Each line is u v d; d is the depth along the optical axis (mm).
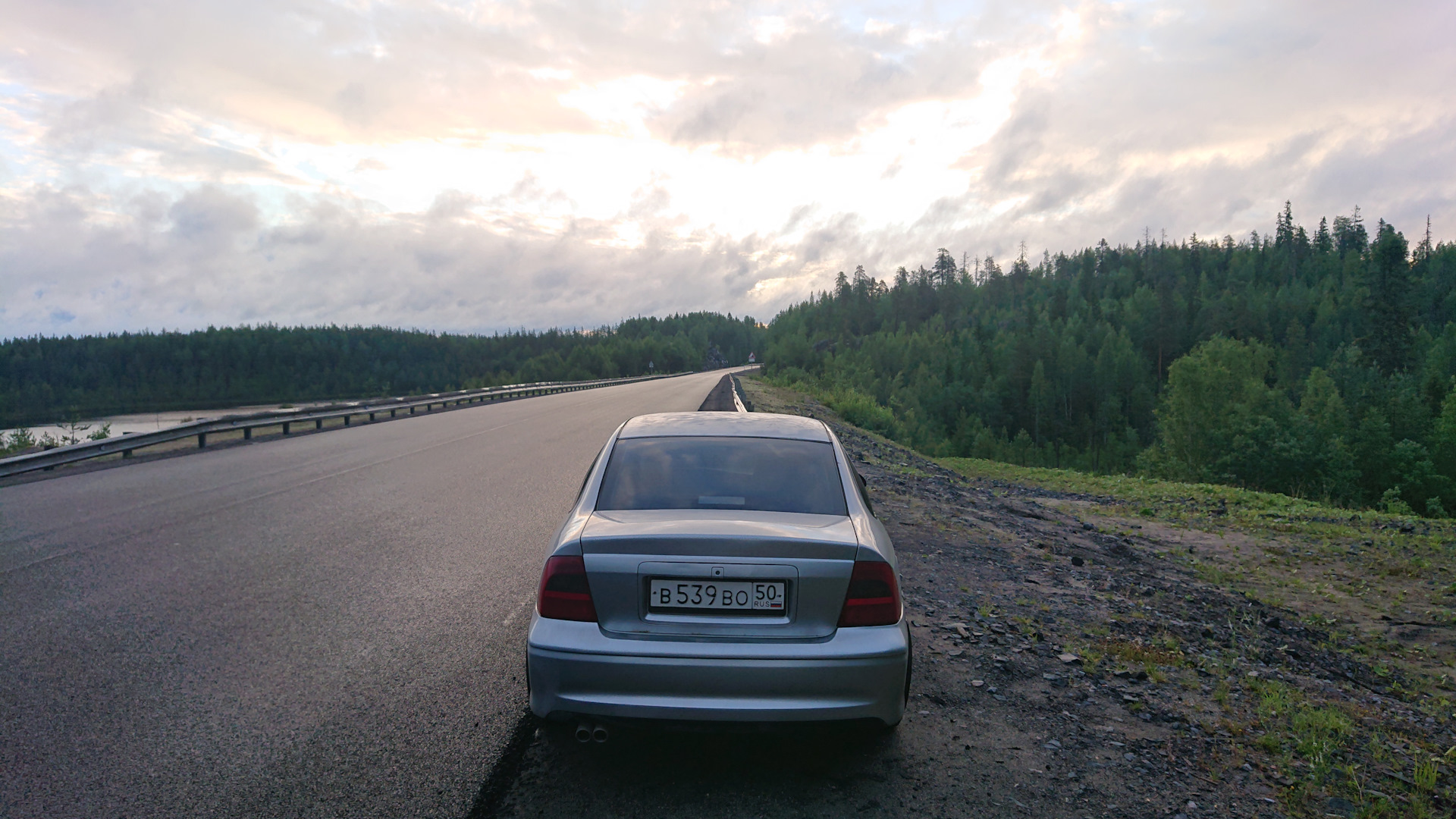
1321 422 55094
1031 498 15359
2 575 5895
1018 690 4008
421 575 5945
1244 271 184375
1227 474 38219
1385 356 97312
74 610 5023
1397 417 63812
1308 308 139375
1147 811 2850
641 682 2748
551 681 2791
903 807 2797
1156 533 11812
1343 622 7277
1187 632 5617
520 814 2711
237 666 4094
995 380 121812
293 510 8586
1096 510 14055
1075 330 139750
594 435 17703
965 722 3570
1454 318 131500
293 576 5883
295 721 3434
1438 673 5867
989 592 6090
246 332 175250
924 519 9266
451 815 2697
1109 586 6855
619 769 3043
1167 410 60562
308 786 2883
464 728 3377
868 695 2795
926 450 70062
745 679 2740
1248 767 3285
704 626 2816
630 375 159625
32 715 3484
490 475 11320
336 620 4875
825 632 2840
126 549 6758
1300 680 4844
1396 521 12734
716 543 2838
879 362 148875
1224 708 3977
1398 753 3645
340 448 15117
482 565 6246
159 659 4184
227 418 16312
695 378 97000
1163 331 134500
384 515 8336
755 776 3006
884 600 2898
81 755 3119
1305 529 11859
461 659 4211
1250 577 8969
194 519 8070
